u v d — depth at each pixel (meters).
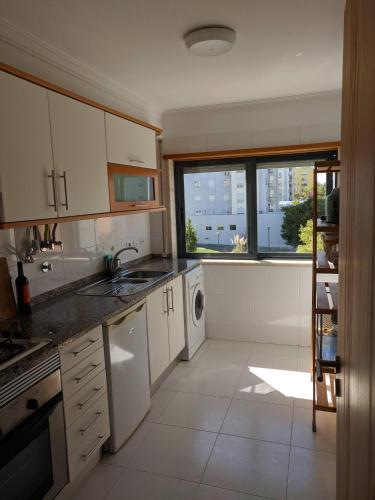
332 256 2.44
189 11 2.01
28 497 1.60
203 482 2.11
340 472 1.11
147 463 2.27
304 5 1.97
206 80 3.12
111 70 2.85
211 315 4.18
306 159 3.86
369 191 0.64
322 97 3.59
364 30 0.70
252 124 3.83
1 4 1.90
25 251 2.39
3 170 1.82
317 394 2.67
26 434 1.54
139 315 2.59
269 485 2.07
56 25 2.13
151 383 2.86
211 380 3.25
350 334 0.90
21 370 1.54
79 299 2.59
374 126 0.60
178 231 4.36
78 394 1.95
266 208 4.07
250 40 2.38
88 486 2.10
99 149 2.59
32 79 1.97
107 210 2.69
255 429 2.56
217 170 4.17
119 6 1.94
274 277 3.93
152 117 3.90
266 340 4.04
